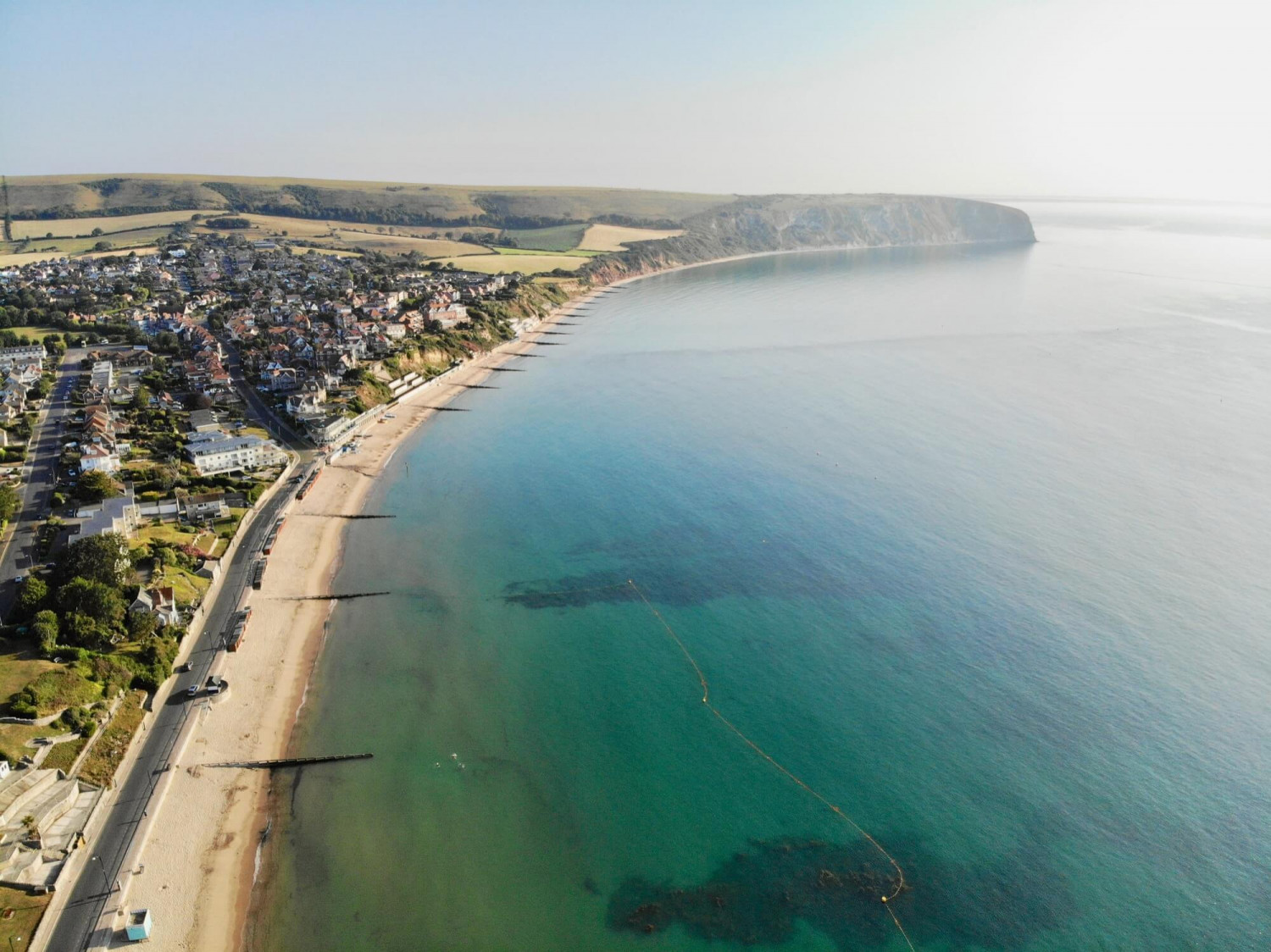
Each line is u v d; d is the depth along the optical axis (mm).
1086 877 71438
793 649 105438
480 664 104312
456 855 76188
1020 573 121312
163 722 90938
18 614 99438
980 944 66188
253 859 75375
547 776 85812
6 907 66375
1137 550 127312
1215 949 64750
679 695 97562
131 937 65938
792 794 82250
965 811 79062
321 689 99188
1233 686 94438
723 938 67812
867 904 70250
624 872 74312
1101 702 92750
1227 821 76500
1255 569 120312
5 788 74500
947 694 95500
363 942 67625
